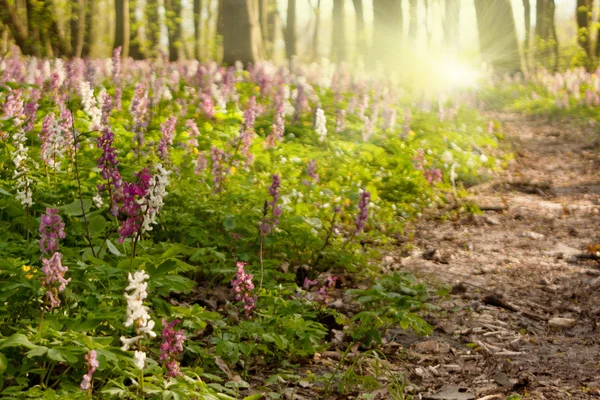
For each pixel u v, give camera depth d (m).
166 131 2.18
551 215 2.88
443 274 2.11
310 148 3.13
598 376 1.60
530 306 1.92
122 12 7.17
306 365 1.60
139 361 1.30
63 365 1.42
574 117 5.99
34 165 2.03
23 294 1.43
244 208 2.07
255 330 1.57
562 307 1.92
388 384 1.55
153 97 3.47
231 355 1.50
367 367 1.60
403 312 1.67
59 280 1.37
